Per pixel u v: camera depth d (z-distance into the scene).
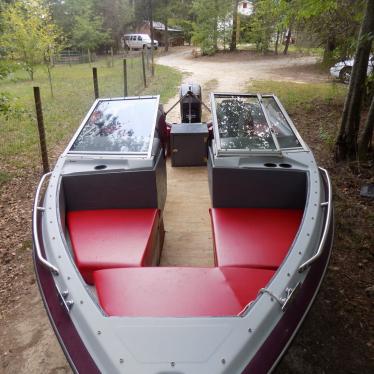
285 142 3.85
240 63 26.95
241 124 3.99
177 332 1.90
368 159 6.62
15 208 5.77
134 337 1.88
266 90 14.64
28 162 7.68
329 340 3.21
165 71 21.95
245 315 2.01
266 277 2.56
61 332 2.05
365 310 3.50
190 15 39.41
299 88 14.91
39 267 2.52
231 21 32.56
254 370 1.80
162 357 1.78
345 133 6.57
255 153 3.57
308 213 2.88
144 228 3.25
